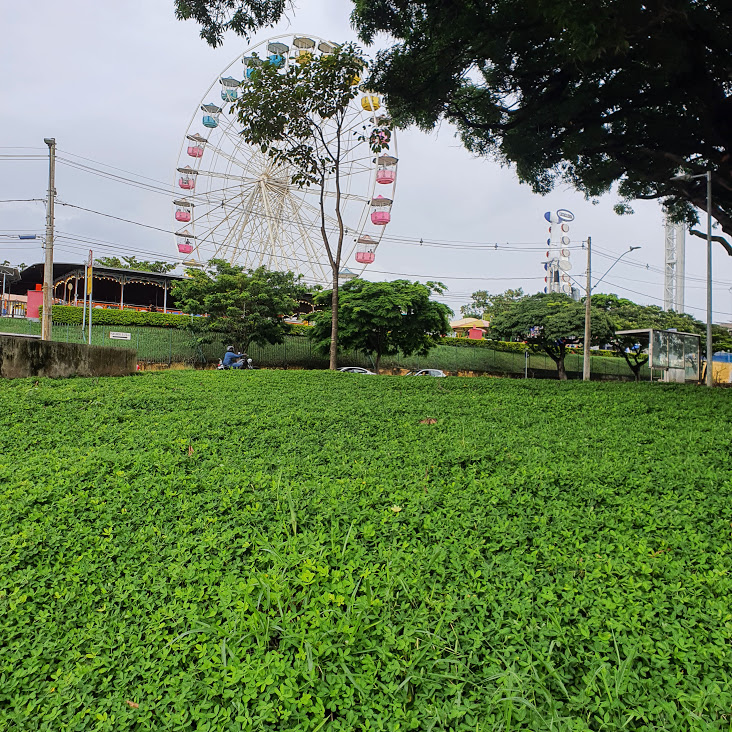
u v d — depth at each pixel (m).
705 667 2.87
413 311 29.69
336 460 6.38
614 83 12.52
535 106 13.64
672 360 28.27
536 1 9.87
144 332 31.98
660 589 3.50
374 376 15.51
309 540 4.20
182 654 3.12
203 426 7.82
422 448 6.93
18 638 3.30
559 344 40.84
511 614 3.37
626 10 9.27
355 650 3.06
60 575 3.86
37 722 2.75
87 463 5.84
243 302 31.22
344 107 16.64
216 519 4.62
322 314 31.22
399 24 12.27
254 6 10.99
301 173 17.34
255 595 3.50
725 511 4.73
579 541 4.20
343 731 2.61
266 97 16.08
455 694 2.81
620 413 10.02
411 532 4.41
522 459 6.35
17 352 11.48
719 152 14.16
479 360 44.62
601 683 2.84
